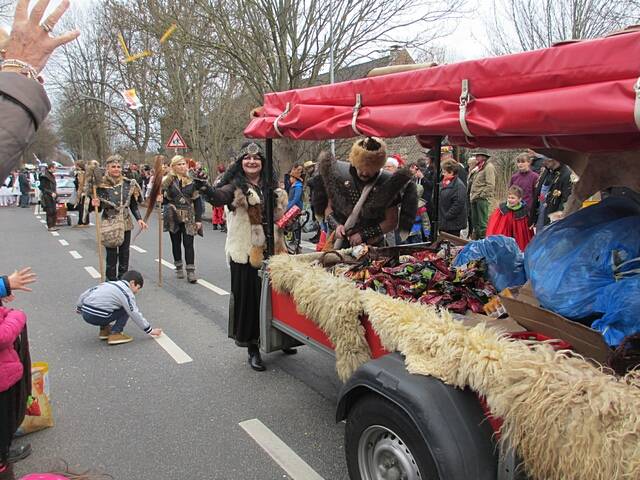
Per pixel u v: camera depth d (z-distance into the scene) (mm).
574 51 1688
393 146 14523
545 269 2318
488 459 1947
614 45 1584
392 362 2295
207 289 7223
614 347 1894
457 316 2568
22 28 1315
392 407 2188
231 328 4332
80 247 10992
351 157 3965
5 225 15453
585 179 2879
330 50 14648
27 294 6914
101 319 4859
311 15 14570
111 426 3428
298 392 3934
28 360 2711
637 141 2488
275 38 14562
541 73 1784
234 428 3398
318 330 3240
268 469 2941
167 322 5699
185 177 7457
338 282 2924
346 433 2512
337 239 4188
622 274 2070
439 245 4105
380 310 2502
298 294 3170
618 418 1520
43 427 3377
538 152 3242
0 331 2354
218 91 19531
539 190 6742
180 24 14664
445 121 2119
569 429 1586
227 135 20062
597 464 1513
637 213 2381
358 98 2680
